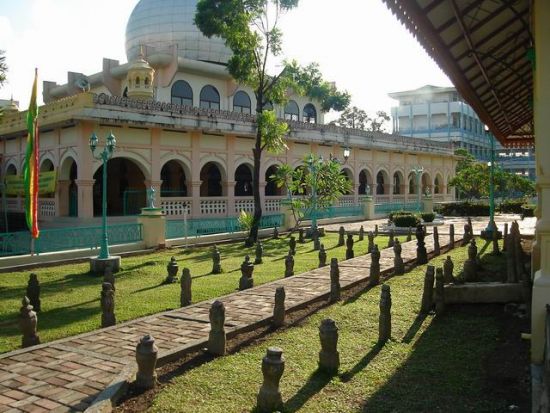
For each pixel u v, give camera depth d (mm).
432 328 7523
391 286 10352
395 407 4984
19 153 25750
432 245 16844
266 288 10391
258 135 19828
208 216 25047
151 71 25203
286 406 5031
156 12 29703
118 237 16578
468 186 41094
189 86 28531
